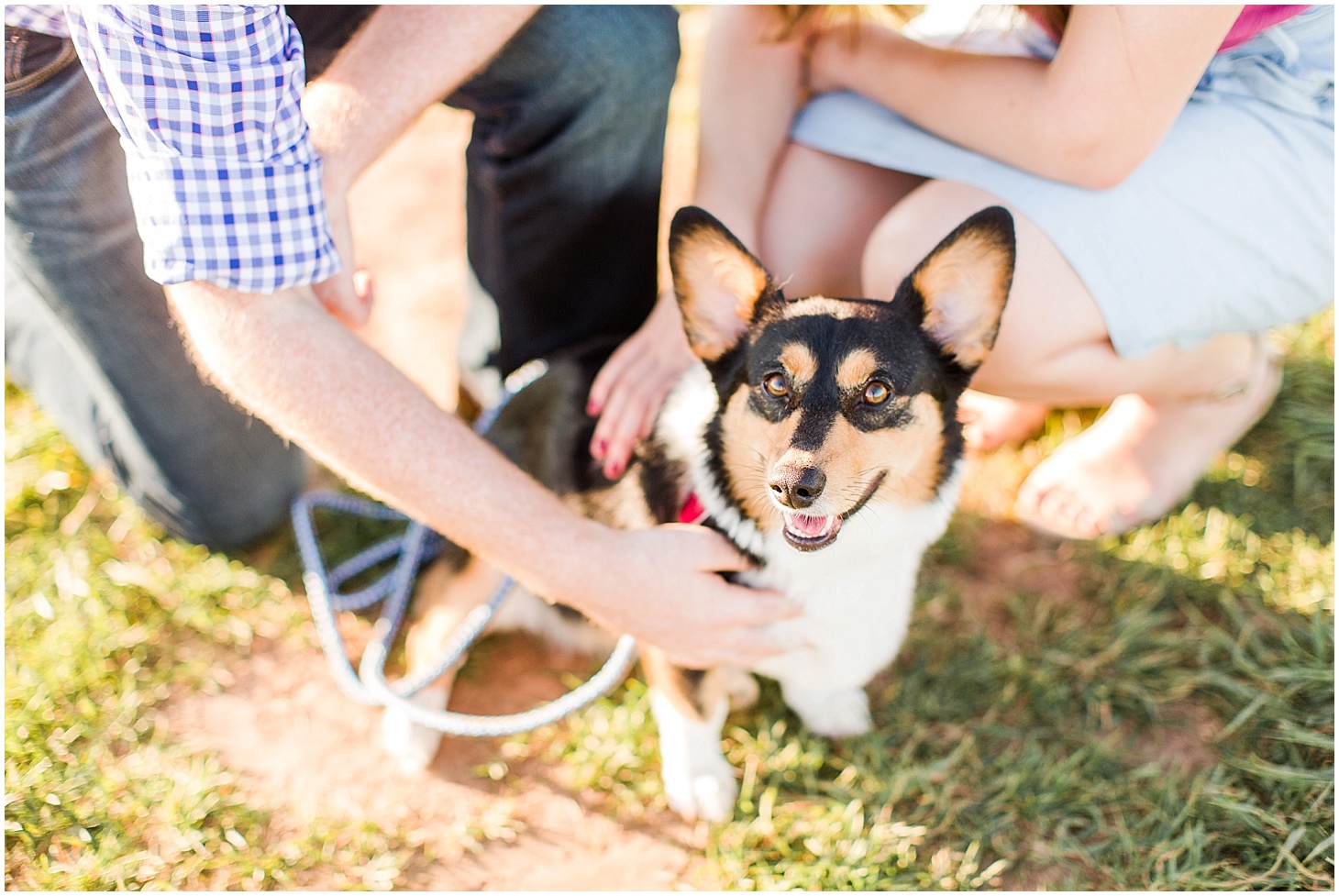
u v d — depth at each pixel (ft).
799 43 9.47
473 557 9.01
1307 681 8.83
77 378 9.28
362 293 7.84
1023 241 8.07
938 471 7.27
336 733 8.82
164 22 5.35
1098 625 9.74
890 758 8.63
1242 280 8.34
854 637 7.76
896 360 6.79
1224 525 10.34
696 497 7.47
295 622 9.62
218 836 7.97
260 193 5.90
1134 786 8.32
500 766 8.56
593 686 8.10
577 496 8.58
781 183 9.75
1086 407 11.67
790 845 8.13
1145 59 7.00
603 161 9.73
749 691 8.98
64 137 7.36
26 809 7.84
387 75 7.02
